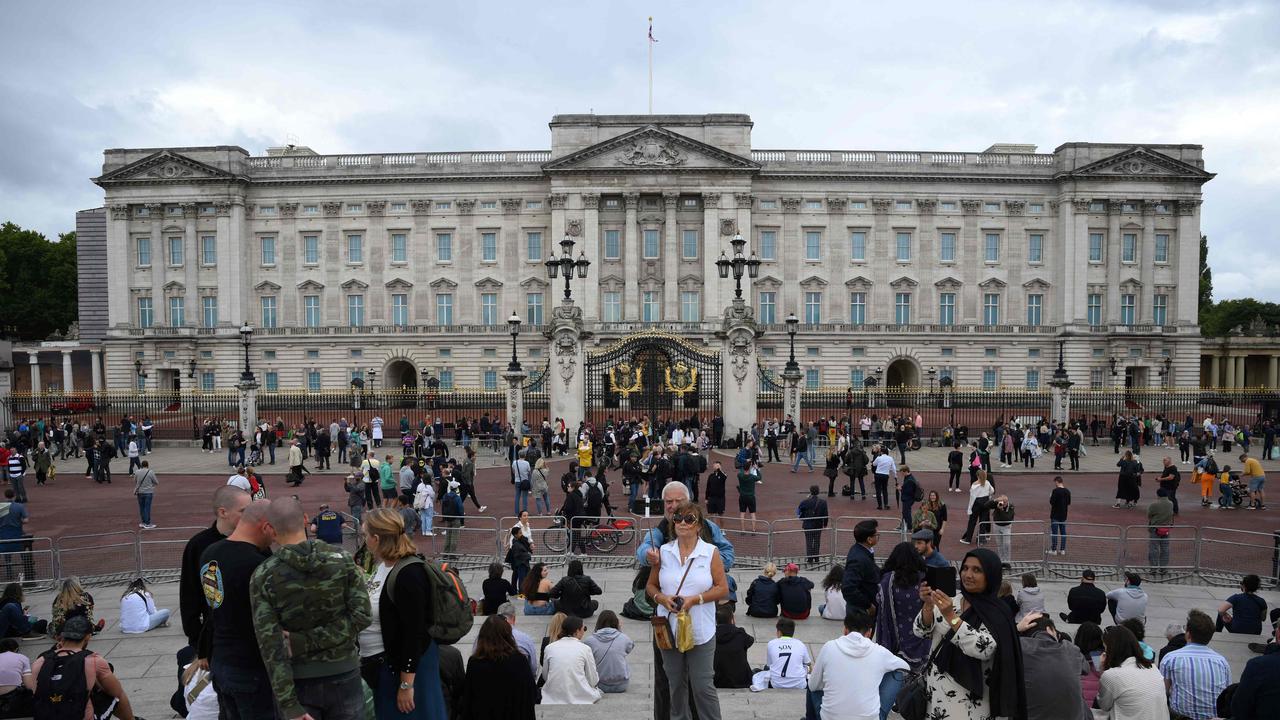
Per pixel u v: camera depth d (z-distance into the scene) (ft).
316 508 107.14
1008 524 71.46
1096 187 274.57
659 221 275.80
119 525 99.19
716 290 271.49
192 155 278.05
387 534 25.61
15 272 355.56
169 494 120.16
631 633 54.65
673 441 139.85
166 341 276.82
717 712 28.81
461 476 101.50
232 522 27.63
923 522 63.62
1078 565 71.82
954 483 118.62
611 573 72.59
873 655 31.45
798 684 43.83
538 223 279.49
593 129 273.33
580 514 79.05
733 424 150.30
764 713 39.06
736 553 77.87
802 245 279.08
